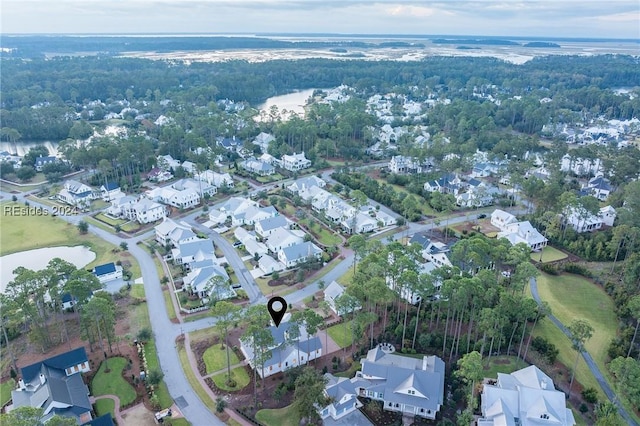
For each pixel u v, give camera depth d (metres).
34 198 190.38
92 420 77.69
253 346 86.44
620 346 99.25
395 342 103.31
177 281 127.88
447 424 81.12
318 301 119.75
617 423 75.38
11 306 92.00
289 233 146.38
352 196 180.50
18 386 89.75
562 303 119.62
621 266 132.00
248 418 83.06
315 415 79.38
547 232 152.50
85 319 96.94
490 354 95.38
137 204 170.00
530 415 79.94
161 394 88.44
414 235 146.62
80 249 148.75
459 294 91.56
